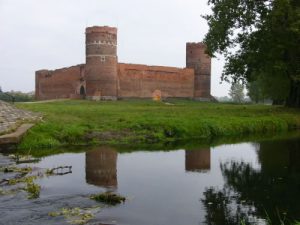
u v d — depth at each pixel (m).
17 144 16.62
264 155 16.52
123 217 8.31
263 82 51.50
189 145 19.14
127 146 18.44
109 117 24.73
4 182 10.90
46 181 11.24
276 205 9.57
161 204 9.39
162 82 76.06
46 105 38.31
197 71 81.62
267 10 33.16
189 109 35.62
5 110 24.34
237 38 35.25
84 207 8.85
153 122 22.44
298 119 28.97
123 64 70.62
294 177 12.50
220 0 34.81
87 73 66.06
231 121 25.22
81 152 16.52
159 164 14.32
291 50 32.19
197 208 9.20
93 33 65.12
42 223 7.71
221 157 15.99
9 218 7.94
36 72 86.62
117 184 11.22
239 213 8.91
